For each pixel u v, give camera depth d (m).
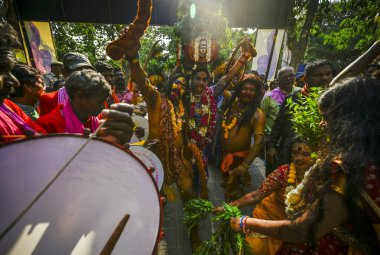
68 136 0.77
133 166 0.81
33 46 7.27
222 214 1.77
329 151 1.13
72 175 0.69
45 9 7.23
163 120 2.60
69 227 0.63
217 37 2.55
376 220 1.04
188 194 2.78
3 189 0.62
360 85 1.08
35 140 0.72
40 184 0.66
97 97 1.49
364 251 1.16
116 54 2.06
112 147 0.80
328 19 9.16
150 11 1.95
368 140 1.01
